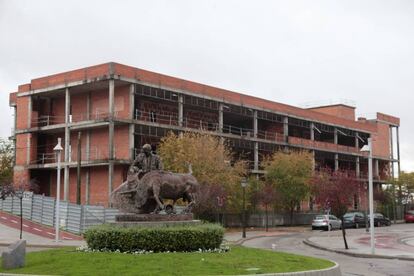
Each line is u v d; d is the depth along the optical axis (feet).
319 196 104.58
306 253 89.30
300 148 238.07
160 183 58.59
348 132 274.57
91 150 175.22
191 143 156.76
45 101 191.62
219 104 199.52
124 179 167.12
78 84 169.37
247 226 189.47
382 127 302.25
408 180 264.93
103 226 56.54
